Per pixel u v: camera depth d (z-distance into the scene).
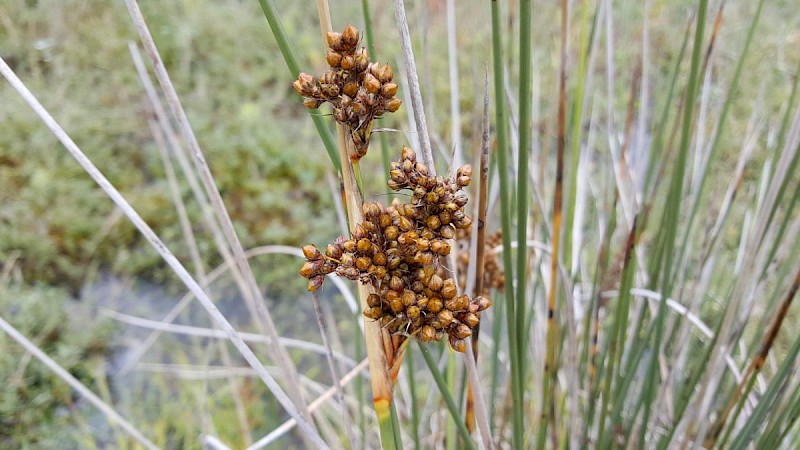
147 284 0.63
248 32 0.88
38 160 0.69
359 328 0.29
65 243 0.63
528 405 0.33
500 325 0.25
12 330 0.25
